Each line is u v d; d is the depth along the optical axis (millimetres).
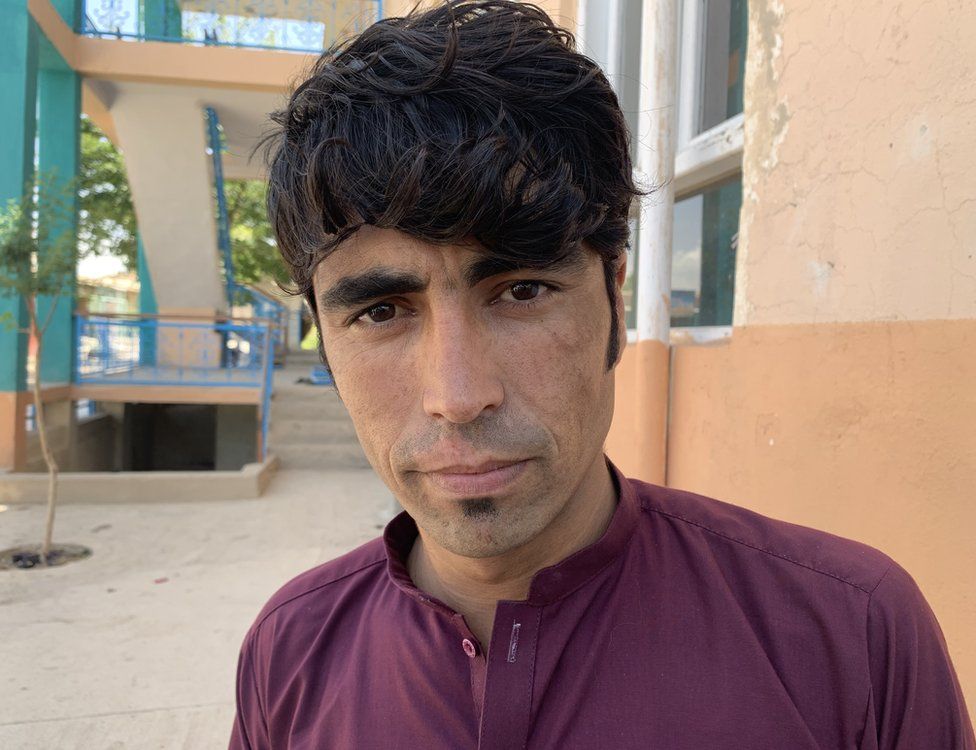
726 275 2619
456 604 811
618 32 3297
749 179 2029
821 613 717
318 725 836
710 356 2230
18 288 4980
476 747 724
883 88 1507
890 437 1473
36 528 5324
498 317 661
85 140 13062
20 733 2676
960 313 1304
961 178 1304
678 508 849
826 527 1660
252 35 8562
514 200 597
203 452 11250
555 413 667
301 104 690
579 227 640
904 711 689
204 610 3863
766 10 1954
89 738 2650
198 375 9477
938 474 1348
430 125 600
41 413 4898
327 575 982
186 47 8320
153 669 3184
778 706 671
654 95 2477
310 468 7742
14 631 3562
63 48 7688
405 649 806
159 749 2586
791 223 1824
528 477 660
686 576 761
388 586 907
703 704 677
